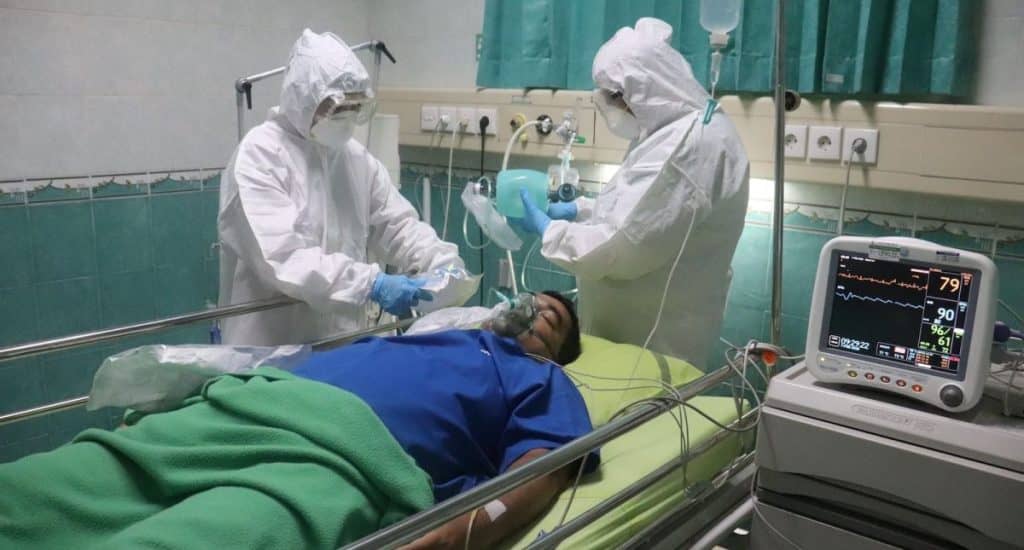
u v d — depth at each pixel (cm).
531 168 291
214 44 293
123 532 114
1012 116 182
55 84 256
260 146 205
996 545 121
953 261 126
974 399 125
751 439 186
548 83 269
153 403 162
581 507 147
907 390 130
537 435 154
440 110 300
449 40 315
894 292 132
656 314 218
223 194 210
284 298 203
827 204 224
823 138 211
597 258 204
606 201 213
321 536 121
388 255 244
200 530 112
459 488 154
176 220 294
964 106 192
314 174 216
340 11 331
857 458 130
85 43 261
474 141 292
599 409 182
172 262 296
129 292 286
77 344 163
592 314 230
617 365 198
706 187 198
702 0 196
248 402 139
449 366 162
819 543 140
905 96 210
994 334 141
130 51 271
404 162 332
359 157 234
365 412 139
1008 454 117
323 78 199
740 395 182
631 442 172
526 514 142
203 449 131
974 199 200
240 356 170
